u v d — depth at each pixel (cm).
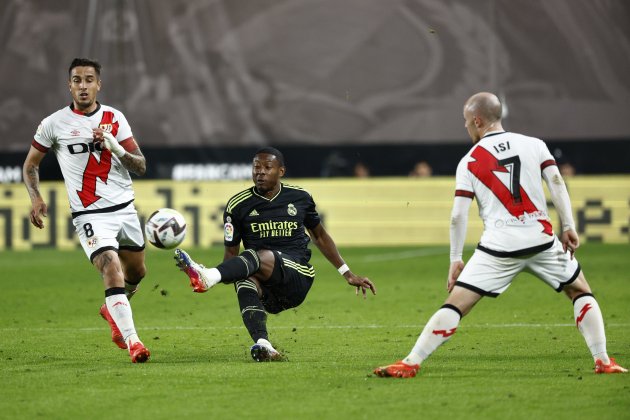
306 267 2806
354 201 7612
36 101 7525
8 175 7800
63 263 6475
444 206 7550
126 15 7475
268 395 2178
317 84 7469
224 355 2866
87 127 2794
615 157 7750
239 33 7462
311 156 8044
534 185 2342
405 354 2862
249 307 2673
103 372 2506
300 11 7425
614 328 3431
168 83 7506
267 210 2806
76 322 3800
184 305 4341
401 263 6359
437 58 7394
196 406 2075
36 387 2302
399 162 8094
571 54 7369
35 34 7488
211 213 7462
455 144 7950
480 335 3281
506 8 7356
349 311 4066
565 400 2100
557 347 2970
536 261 2358
